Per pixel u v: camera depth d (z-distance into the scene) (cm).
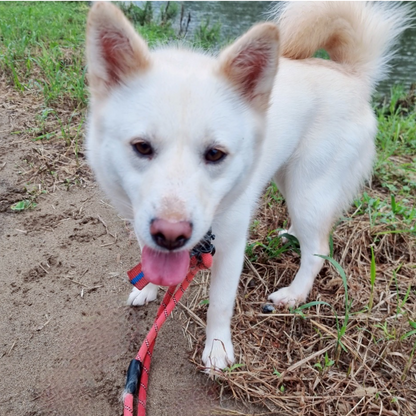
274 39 37
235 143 37
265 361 47
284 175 58
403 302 51
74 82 98
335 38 58
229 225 43
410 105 123
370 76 59
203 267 44
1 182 71
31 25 154
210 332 47
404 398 44
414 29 235
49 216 66
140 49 36
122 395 43
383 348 48
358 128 56
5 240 61
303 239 56
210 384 45
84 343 48
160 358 48
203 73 38
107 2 36
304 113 52
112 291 55
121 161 36
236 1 305
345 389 44
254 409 43
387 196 77
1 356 46
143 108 35
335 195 56
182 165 34
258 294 57
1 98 96
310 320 51
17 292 53
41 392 43
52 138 83
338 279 57
